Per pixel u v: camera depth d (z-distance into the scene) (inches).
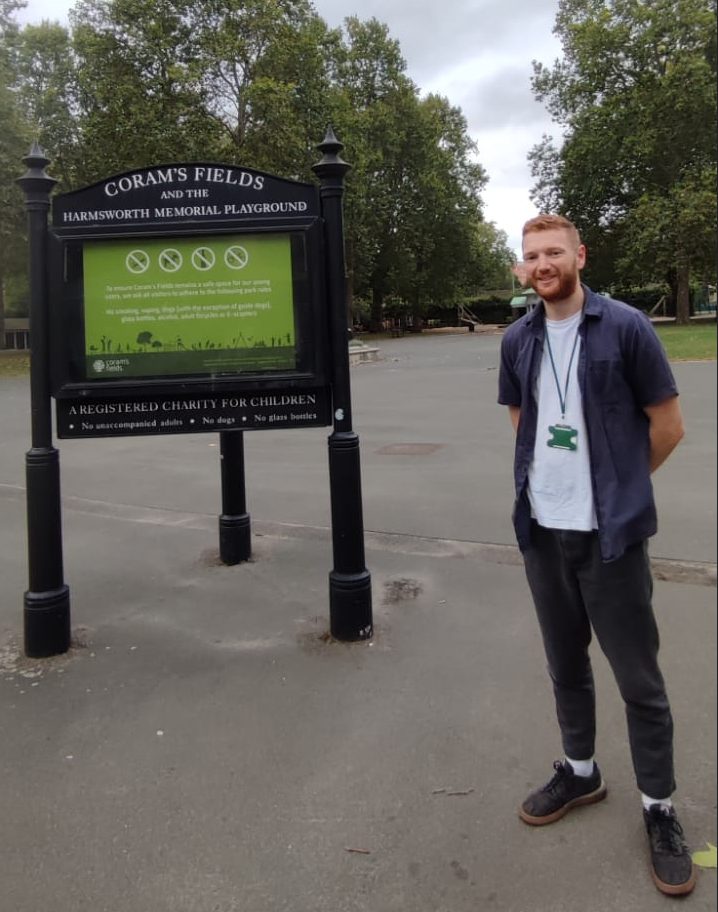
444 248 1984.5
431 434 396.5
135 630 163.2
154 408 150.3
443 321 2481.5
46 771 111.8
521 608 165.5
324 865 91.0
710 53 1328.7
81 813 101.9
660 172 1417.3
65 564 209.3
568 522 90.0
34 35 1461.6
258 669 142.7
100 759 114.6
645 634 89.8
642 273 1430.9
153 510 268.2
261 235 147.0
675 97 1300.4
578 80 1489.9
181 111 1192.2
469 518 235.9
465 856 91.6
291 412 152.5
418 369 807.1
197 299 147.9
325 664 143.5
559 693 98.5
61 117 1409.9
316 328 148.1
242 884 88.4
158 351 148.3
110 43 1186.0
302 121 1305.4
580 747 98.0
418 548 209.3
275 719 124.4
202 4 1196.5
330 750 114.7
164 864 91.9
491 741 115.1
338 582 151.8
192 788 106.7
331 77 1710.1
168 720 125.3
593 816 97.8
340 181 147.9
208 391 148.4
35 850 94.9
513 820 97.6
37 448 148.9
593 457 87.8
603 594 89.4
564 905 83.6
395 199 1809.8
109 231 145.9
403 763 110.5
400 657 144.9
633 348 86.4
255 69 1243.2
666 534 204.2
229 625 164.4
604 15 1360.7
